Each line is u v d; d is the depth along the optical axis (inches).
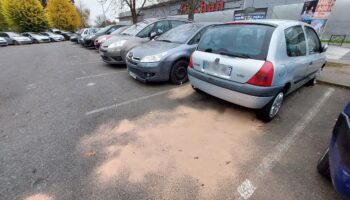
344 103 150.4
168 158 89.5
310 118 126.9
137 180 77.4
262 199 69.5
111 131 111.6
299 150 95.5
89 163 86.4
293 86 133.3
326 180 77.3
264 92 101.1
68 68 279.0
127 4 570.9
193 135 107.3
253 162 87.3
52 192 72.4
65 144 99.6
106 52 253.0
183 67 186.4
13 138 104.7
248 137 105.8
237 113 132.1
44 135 107.5
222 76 115.9
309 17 451.8
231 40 119.2
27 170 82.5
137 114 131.6
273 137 106.0
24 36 895.7
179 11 943.7
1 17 1202.6
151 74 173.0
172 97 159.3
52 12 1424.7
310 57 142.3
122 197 70.1
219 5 850.8
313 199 69.5
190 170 82.4
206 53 128.6
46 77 229.6
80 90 179.9
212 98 155.9
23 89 186.2
